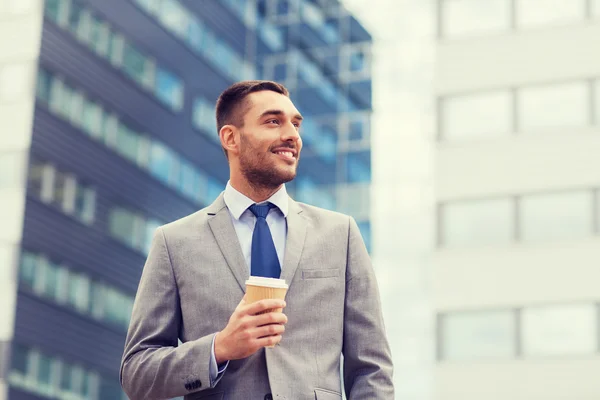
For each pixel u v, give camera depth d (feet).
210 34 108.78
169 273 11.18
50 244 85.40
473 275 69.72
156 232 11.56
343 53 91.71
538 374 66.59
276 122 11.47
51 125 87.25
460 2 75.10
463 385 67.67
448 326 69.36
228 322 10.55
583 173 69.15
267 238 11.28
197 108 106.83
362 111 88.58
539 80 71.77
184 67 104.94
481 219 70.64
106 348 90.38
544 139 70.64
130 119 96.89
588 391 65.10
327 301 11.02
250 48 103.40
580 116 70.38
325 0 94.79
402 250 81.10
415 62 87.51
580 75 70.95
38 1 88.07
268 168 11.30
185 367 10.31
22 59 86.99
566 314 67.05
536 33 72.74
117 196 93.97
